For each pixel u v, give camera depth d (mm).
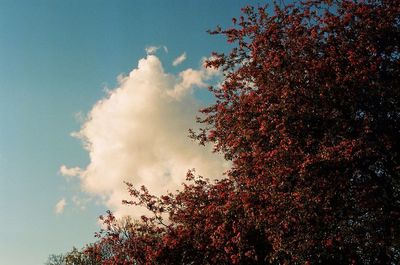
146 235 24766
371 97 16797
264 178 16734
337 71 17219
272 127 17453
